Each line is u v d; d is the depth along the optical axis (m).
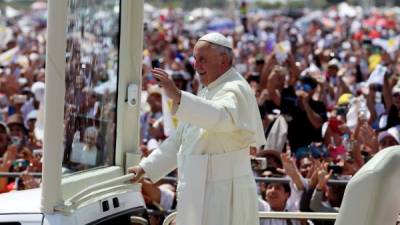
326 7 154.50
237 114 15.95
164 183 25.86
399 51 76.69
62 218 14.82
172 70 57.12
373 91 40.88
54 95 14.73
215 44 16.45
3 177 26.17
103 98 17.91
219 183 16.42
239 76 16.73
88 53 16.94
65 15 14.76
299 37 91.81
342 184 23.78
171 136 17.86
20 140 34.75
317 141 33.44
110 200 16.58
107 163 18.30
